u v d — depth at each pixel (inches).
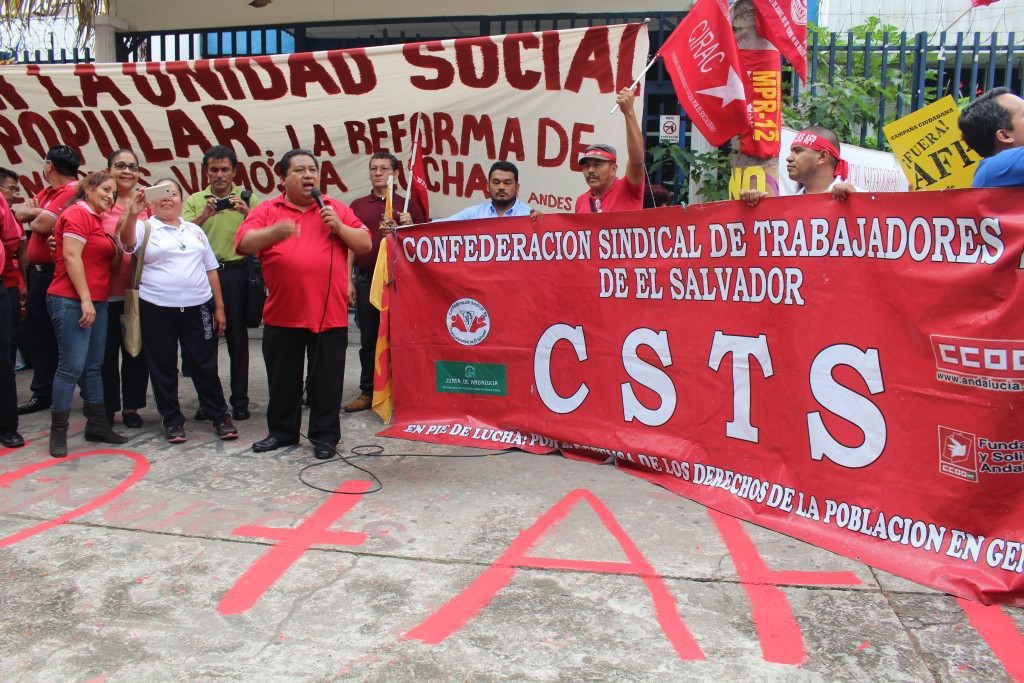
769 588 125.3
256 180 264.7
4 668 106.4
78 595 125.4
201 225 227.3
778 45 190.1
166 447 201.5
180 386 272.7
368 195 238.4
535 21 328.8
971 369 123.8
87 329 193.6
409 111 249.3
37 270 230.7
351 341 343.3
